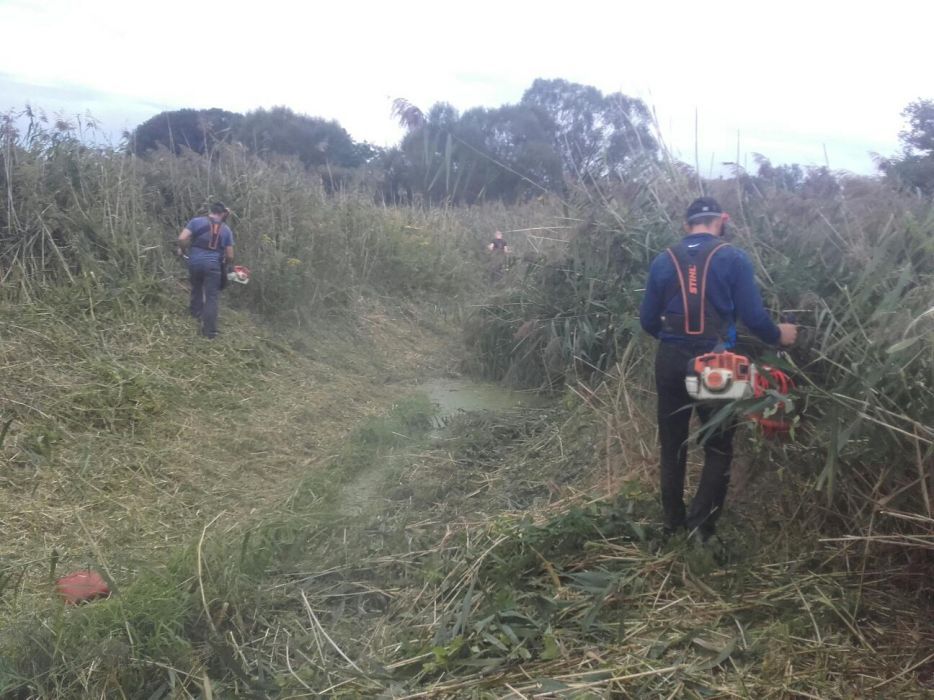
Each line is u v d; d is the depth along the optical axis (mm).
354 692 3035
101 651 3102
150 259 9445
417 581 3941
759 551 3814
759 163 6035
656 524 4133
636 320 5680
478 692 2959
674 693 2863
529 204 9711
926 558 3447
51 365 6809
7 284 7730
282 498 5336
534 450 6008
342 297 11617
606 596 3404
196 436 6332
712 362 3488
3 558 4184
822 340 3840
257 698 2979
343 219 12914
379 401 8273
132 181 9875
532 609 3480
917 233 3992
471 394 8719
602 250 7613
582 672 3023
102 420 6156
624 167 7629
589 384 7285
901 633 3172
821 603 3354
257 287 10219
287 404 7547
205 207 10938
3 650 3213
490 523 4434
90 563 3531
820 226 4879
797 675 2936
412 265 13555
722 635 3207
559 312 8195
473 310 9875
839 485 3713
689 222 4023
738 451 4246
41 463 5344
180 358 7891
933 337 3080
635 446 5031
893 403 3205
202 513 5074
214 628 3389
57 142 9227
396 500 5289
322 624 3631
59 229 8562
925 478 3322
